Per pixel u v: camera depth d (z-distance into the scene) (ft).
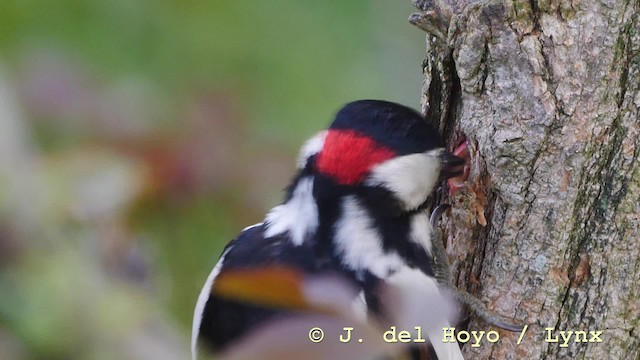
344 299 10.09
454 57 10.46
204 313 10.33
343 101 11.06
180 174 10.43
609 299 10.43
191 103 10.66
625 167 10.41
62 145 10.36
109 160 10.16
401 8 11.67
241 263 10.36
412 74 11.50
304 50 11.04
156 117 10.50
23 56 10.62
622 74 10.41
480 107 10.45
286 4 11.05
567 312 10.44
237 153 10.59
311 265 10.34
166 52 10.84
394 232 10.37
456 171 10.42
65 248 9.95
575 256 10.43
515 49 10.41
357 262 10.35
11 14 10.69
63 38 10.74
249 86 10.89
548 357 10.44
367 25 11.30
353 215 10.36
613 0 10.40
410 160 10.37
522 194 10.44
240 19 10.92
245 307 10.27
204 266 10.44
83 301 9.93
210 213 10.50
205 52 10.86
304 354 9.95
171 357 9.92
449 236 10.51
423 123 10.41
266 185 10.57
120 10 10.81
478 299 10.47
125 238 10.12
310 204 10.37
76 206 10.03
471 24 10.43
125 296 9.95
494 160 10.44
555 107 10.41
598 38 10.40
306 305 10.03
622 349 10.44
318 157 10.39
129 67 10.78
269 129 10.81
